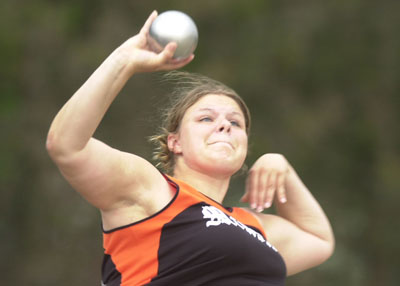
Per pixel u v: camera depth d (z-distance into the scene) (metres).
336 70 49.50
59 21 46.56
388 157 49.62
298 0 49.91
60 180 43.22
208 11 47.44
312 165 47.31
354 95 49.78
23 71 45.78
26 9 47.09
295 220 14.41
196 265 11.28
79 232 41.88
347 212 47.56
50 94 45.31
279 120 47.22
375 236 47.84
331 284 44.16
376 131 49.59
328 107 48.91
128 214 11.55
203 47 47.50
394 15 50.53
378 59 50.06
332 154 48.09
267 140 46.47
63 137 10.80
